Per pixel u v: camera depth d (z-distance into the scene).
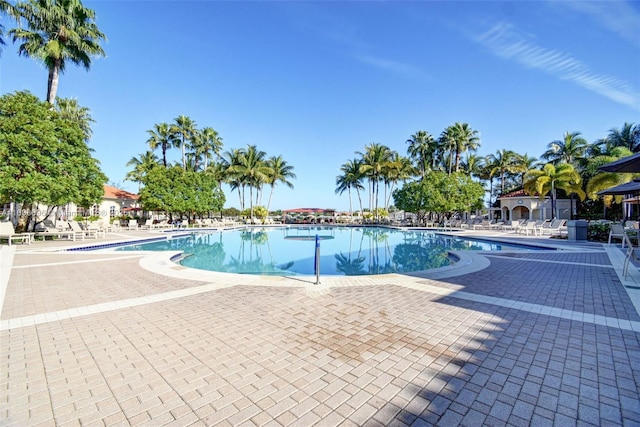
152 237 17.42
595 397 2.36
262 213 41.44
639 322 3.98
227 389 2.50
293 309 4.64
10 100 13.57
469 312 4.45
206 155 37.81
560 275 6.96
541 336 3.55
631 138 28.77
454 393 2.43
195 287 6.02
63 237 16.70
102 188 16.77
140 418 2.13
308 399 2.36
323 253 14.30
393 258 12.80
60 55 16.61
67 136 14.95
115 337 3.58
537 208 32.28
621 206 28.06
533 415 2.15
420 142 37.50
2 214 19.94
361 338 3.54
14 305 4.83
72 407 2.26
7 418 2.12
